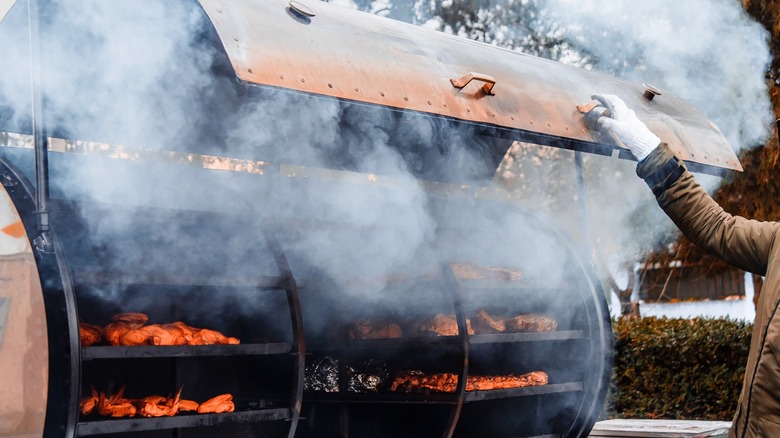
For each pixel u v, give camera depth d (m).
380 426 2.89
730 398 5.40
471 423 3.01
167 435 2.37
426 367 2.95
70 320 1.71
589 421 2.88
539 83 2.58
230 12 1.89
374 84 2.01
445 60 2.36
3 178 1.94
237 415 2.01
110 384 2.25
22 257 1.83
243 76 1.72
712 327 5.72
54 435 1.70
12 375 1.83
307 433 2.77
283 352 2.11
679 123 2.83
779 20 7.64
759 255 1.94
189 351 1.93
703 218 2.06
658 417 5.62
